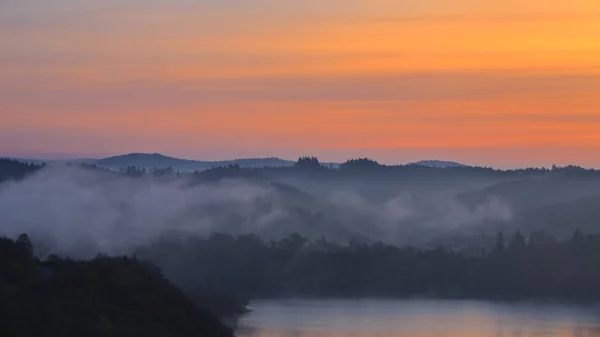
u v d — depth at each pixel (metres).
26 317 121.31
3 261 143.12
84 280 140.75
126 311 136.50
